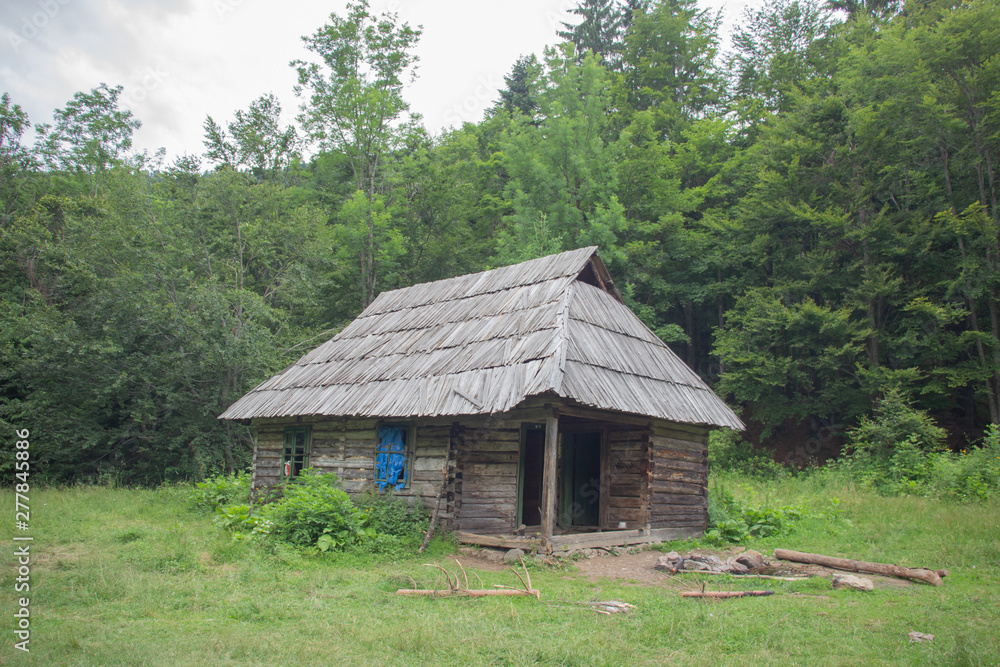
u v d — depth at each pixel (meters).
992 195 24.52
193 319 22.42
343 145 33.53
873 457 21.31
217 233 26.84
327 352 16.91
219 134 33.38
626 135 31.61
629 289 29.58
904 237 24.89
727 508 16.09
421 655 6.16
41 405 22.09
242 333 23.27
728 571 10.33
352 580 9.33
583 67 32.50
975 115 24.98
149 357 22.39
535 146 31.83
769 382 26.02
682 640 6.72
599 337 13.47
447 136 37.09
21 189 29.08
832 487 19.45
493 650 6.30
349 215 31.78
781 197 27.92
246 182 27.84
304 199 35.41
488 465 12.89
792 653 6.37
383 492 13.55
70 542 11.34
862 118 25.69
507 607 7.86
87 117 29.23
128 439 23.89
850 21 36.88
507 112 46.59
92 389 22.28
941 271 25.70
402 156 34.62
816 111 27.44
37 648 6.01
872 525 13.92
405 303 17.59
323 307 29.61
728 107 39.28
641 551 12.73
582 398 11.04
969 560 10.82
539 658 6.11
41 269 25.06
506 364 12.14
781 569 10.40
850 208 25.86
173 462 23.88
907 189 26.91
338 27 31.30
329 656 6.08
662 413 12.78
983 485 16.38
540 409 11.91
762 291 27.72
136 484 22.94
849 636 6.87
